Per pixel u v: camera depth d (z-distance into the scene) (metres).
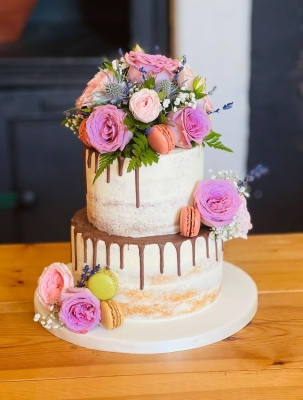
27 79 2.62
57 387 1.21
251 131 2.80
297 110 2.78
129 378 1.24
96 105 1.37
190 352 1.33
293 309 1.50
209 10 2.56
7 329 1.43
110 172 1.35
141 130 1.33
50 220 2.86
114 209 1.38
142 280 1.38
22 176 2.77
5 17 2.79
